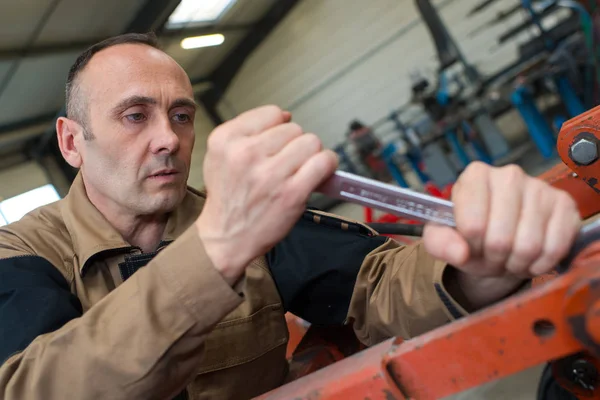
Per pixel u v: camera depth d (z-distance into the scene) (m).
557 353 0.39
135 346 0.48
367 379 0.44
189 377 0.53
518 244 0.41
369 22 6.98
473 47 6.30
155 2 5.05
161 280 0.49
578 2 2.33
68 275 0.81
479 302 0.59
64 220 0.88
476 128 4.39
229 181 0.44
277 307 0.95
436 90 4.96
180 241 0.50
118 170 0.87
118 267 0.84
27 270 0.72
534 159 4.22
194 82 7.63
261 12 7.45
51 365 0.50
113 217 0.92
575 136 0.93
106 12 4.88
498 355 0.41
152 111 0.88
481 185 0.43
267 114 0.46
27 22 4.23
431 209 0.45
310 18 7.32
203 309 0.49
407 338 0.73
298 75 7.59
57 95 5.37
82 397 0.49
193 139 0.96
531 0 4.17
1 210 5.02
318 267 0.96
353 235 1.01
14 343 0.59
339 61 7.30
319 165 0.43
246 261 0.47
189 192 1.03
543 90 4.12
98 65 0.88
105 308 0.52
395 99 7.05
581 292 0.35
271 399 0.50
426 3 5.46
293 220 0.45
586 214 1.10
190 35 6.40
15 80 4.61
